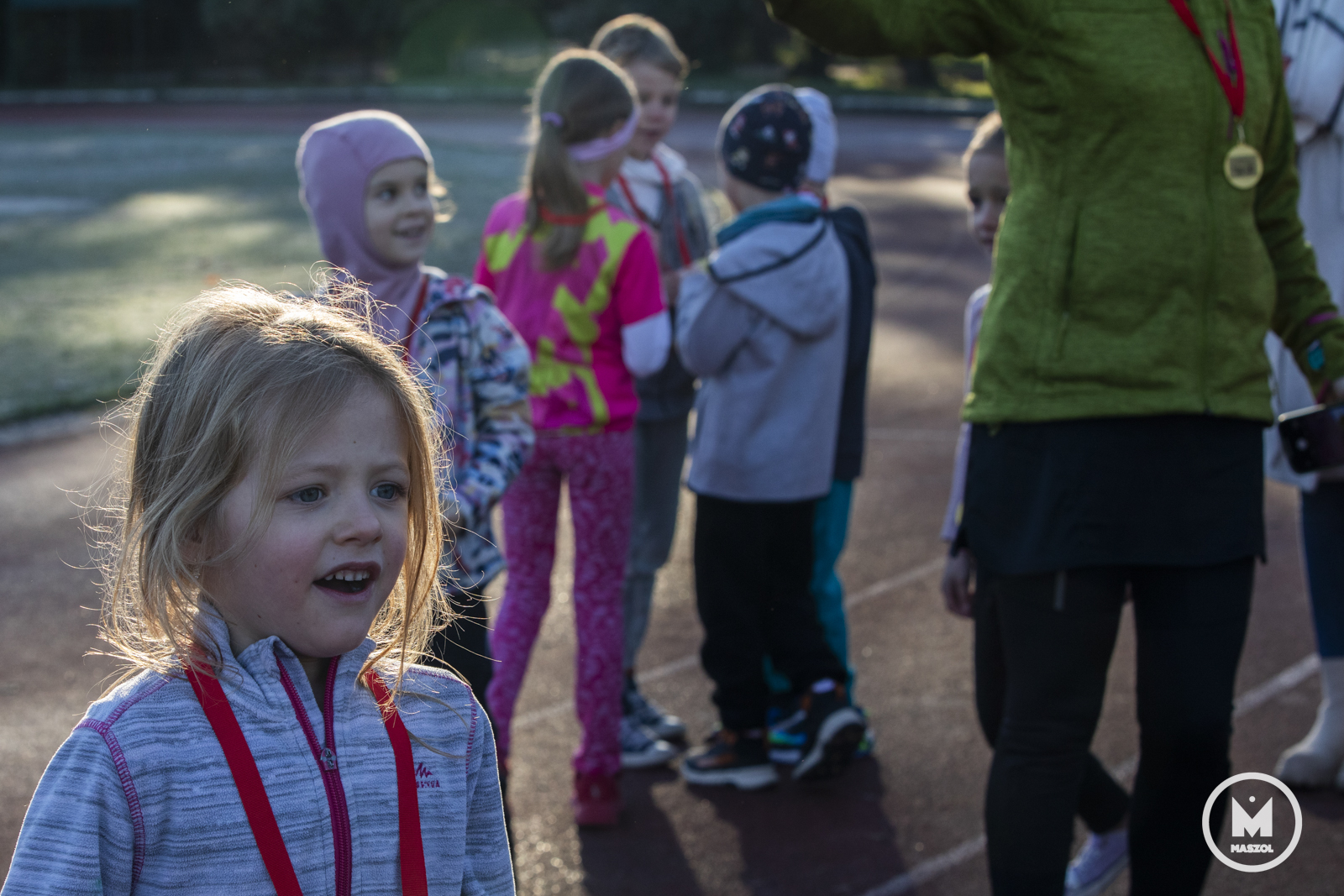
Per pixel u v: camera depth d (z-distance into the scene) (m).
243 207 16.73
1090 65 2.29
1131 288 2.31
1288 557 5.45
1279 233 2.61
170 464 1.39
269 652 1.40
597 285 3.35
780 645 3.60
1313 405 3.38
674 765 3.84
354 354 1.43
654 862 3.26
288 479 1.37
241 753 1.35
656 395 3.95
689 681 4.45
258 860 1.35
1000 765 2.44
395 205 2.70
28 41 42.44
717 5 40.16
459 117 31.83
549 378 3.39
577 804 3.46
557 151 3.32
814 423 3.51
